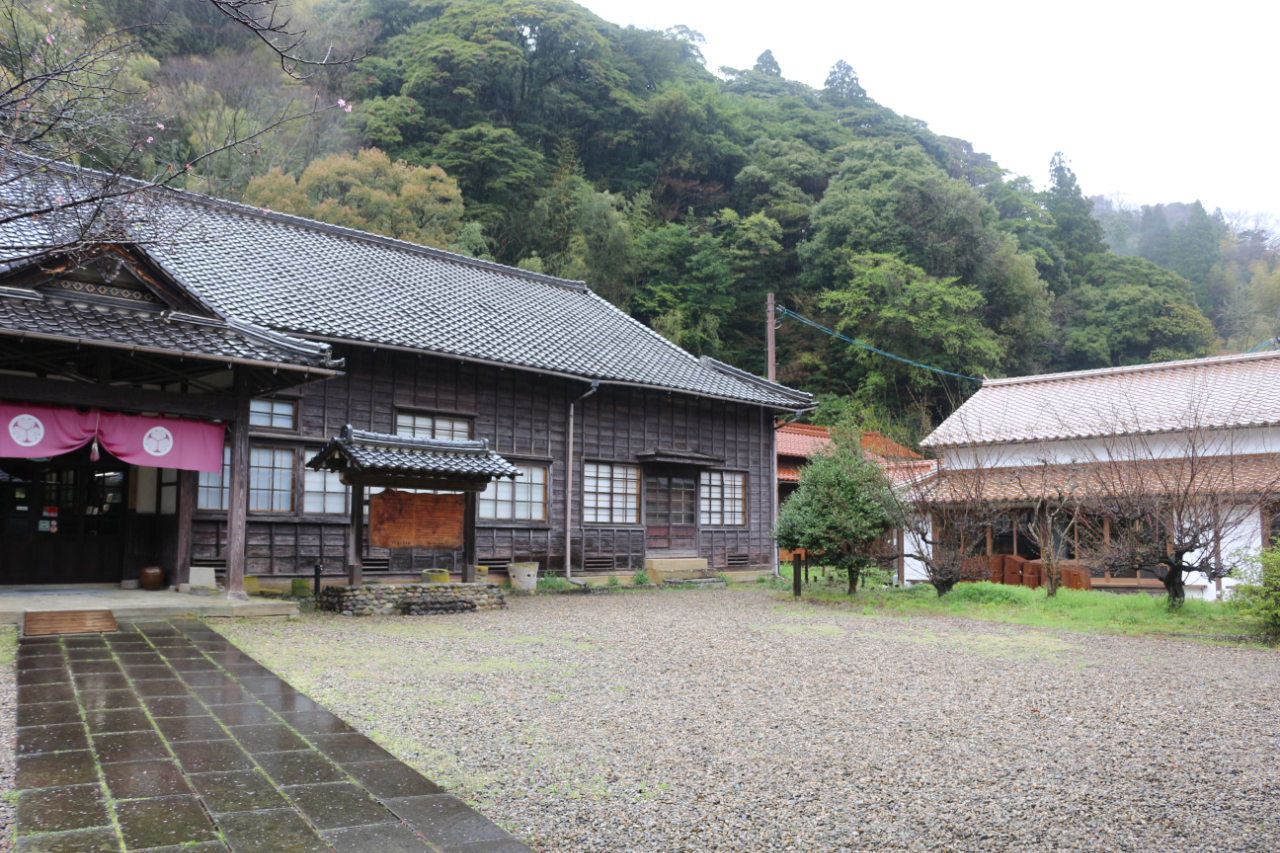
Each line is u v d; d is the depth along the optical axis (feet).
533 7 147.02
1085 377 72.43
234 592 34.96
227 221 53.36
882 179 134.00
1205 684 24.91
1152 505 43.21
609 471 58.59
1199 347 144.15
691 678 24.95
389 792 14.11
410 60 136.05
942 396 118.42
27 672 22.39
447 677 24.04
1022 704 22.07
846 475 50.55
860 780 15.71
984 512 52.37
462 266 65.57
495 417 52.26
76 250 17.40
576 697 22.02
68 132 18.65
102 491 38.32
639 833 13.02
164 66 90.12
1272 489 47.98
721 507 66.03
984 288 125.80
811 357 123.65
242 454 35.32
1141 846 12.79
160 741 16.49
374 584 39.96
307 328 41.52
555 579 53.11
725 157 153.99
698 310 127.03
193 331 32.78
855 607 45.78
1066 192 186.09
